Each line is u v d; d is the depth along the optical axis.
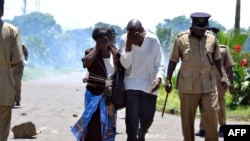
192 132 8.40
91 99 7.46
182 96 8.23
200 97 8.16
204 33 8.09
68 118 13.77
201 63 8.04
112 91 7.48
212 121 8.09
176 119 14.19
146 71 7.91
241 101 15.83
